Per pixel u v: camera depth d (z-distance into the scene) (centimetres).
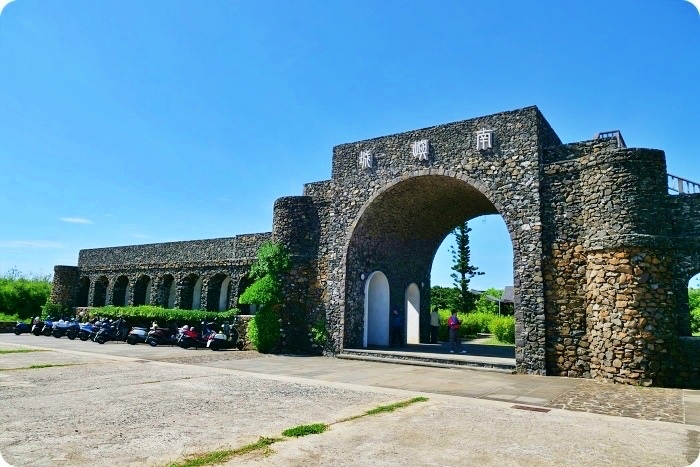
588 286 1306
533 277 1390
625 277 1217
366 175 1819
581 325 1319
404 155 1725
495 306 4769
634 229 1225
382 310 2081
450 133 1625
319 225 1936
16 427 639
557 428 696
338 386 1062
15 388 952
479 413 793
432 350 1855
